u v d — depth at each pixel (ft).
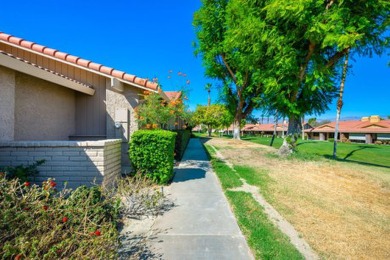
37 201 9.26
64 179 16.55
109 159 18.02
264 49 39.52
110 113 26.32
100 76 27.17
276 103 42.70
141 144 21.03
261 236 11.81
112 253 8.33
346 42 29.30
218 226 12.91
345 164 37.22
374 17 34.09
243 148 57.57
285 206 16.87
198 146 63.82
